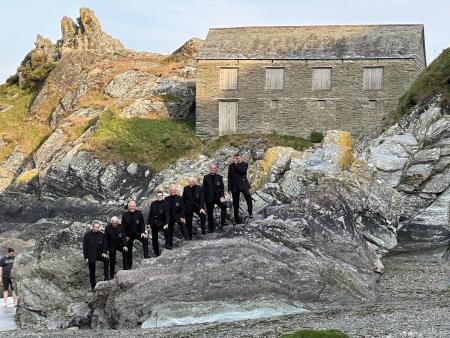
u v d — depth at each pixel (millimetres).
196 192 25031
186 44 80125
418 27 63781
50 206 58656
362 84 61594
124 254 23781
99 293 21859
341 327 16641
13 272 26188
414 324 16422
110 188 60031
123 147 62656
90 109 73062
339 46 62781
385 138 35562
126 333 18609
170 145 62562
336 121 62000
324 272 22000
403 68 60750
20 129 77000
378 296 22766
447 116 34312
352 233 25750
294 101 62625
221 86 63844
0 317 25594
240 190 25734
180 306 20141
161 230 26375
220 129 63781
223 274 20891
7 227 52000
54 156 64812
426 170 31844
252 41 64875
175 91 70438
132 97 70250
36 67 86750
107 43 92438
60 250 25578
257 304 20266
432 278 25812
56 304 25156
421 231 29938
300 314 19562
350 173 30016
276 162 32688
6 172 70688
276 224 24500
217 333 17359
